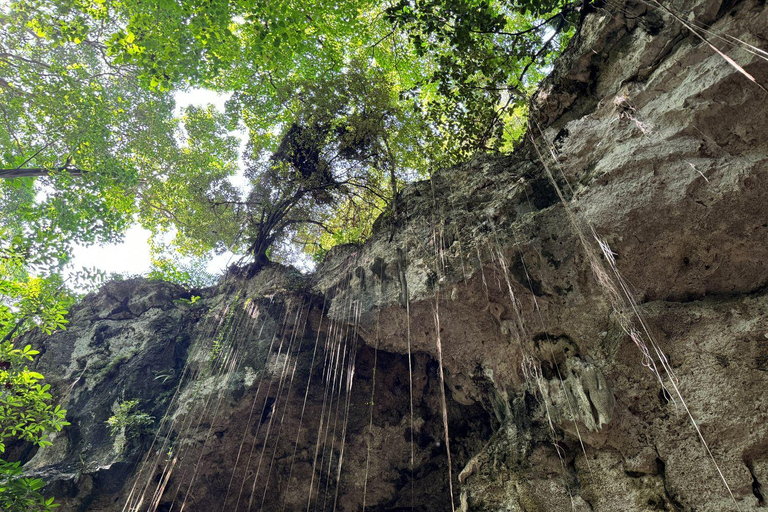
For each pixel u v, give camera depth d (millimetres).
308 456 9969
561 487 6000
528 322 7074
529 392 7105
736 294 5691
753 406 4988
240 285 13633
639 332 6004
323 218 14289
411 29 8883
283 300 11000
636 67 6629
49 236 11281
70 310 15094
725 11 5520
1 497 6961
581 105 7598
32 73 11422
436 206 9297
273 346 10570
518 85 9188
